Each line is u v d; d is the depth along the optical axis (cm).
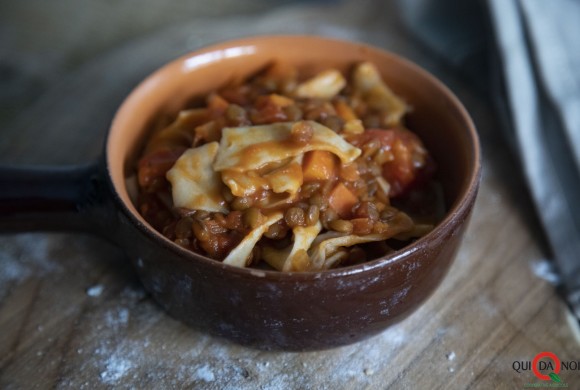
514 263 33
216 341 30
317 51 34
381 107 33
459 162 30
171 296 27
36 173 30
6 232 31
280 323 26
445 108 31
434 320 31
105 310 31
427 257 26
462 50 42
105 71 42
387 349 29
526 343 30
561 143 35
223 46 34
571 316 31
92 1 62
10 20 60
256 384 28
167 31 45
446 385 28
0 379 29
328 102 32
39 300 31
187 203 28
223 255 27
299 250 27
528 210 35
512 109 36
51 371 29
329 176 28
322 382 28
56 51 57
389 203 30
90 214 29
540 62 36
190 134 31
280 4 61
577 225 33
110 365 29
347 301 25
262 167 28
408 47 44
